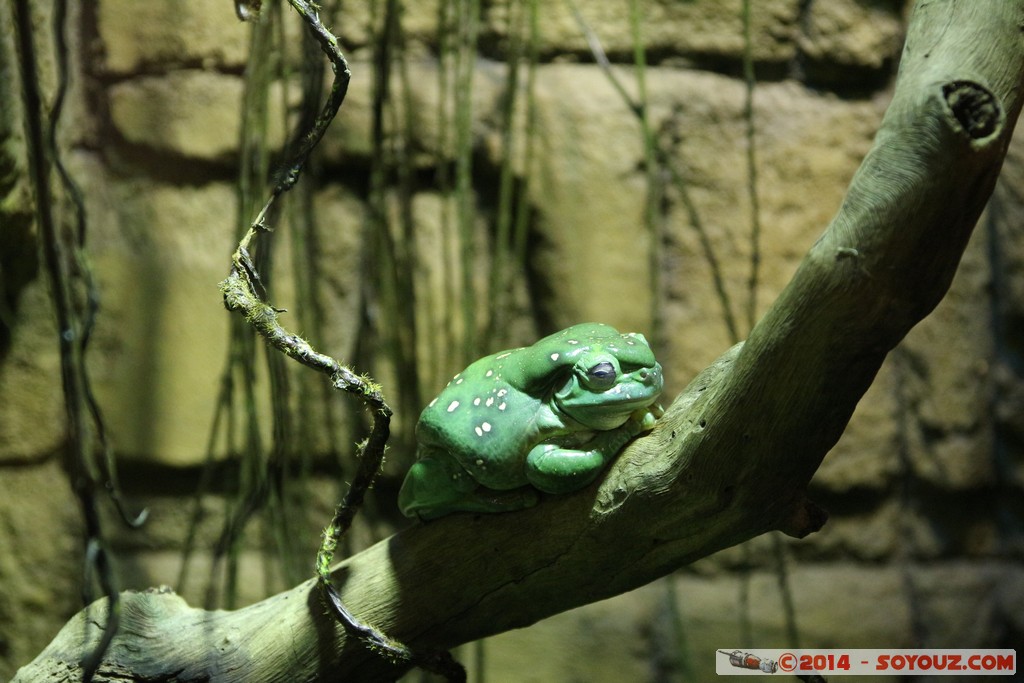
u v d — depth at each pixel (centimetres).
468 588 168
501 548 164
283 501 269
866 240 120
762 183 302
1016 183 316
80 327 279
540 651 297
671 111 297
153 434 282
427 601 170
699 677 299
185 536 286
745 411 137
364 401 155
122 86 286
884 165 119
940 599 312
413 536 173
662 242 298
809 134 305
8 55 251
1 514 279
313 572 279
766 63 305
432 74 290
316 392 286
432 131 289
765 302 300
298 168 162
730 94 302
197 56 285
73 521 281
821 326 126
